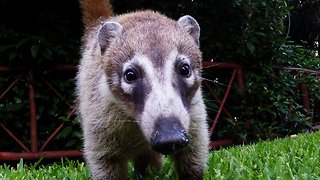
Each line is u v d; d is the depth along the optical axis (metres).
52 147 1.12
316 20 2.71
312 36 2.82
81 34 1.15
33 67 1.08
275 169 0.72
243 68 1.29
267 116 1.33
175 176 0.73
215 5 1.26
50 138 1.08
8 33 1.07
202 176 0.67
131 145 0.66
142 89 0.56
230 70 1.28
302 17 2.71
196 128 0.64
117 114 0.63
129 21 0.64
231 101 1.29
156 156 0.77
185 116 0.53
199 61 0.61
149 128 0.53
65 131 1.09
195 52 0.60
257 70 1.32
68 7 1.17
